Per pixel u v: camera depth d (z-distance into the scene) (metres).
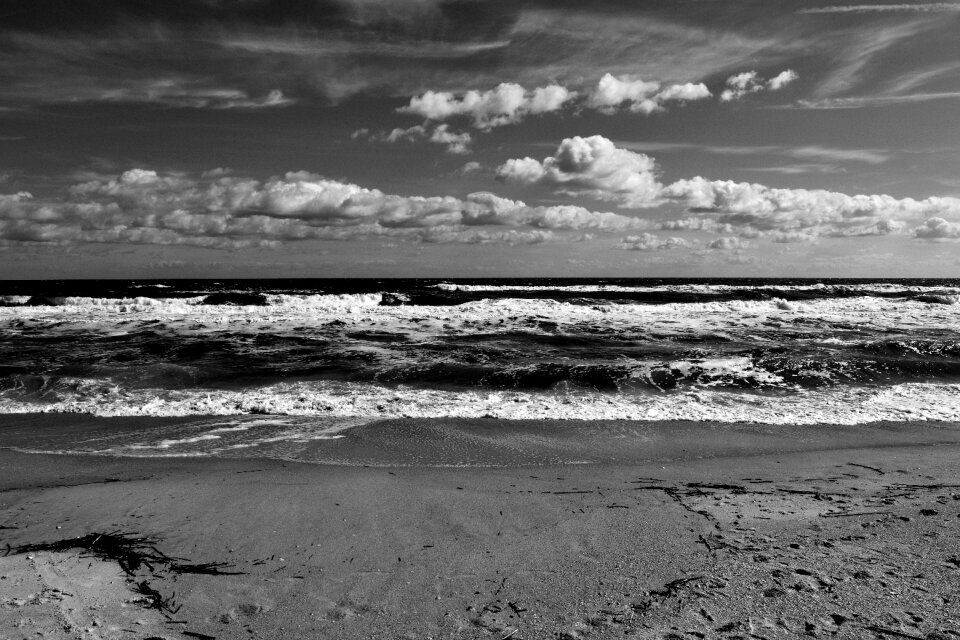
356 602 3.57
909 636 3.01
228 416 8.78
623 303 28.33
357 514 5.08
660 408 9.30
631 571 3.93
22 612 3.39
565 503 5.36
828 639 3.02
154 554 4.25
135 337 17.03
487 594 3.66
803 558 4.03
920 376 11.39
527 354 14.11
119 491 5.66
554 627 3.25
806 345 14.95
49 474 6.22
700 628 3.17
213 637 3.19
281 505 5.29
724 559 4.07
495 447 7.35
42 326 19.42
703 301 32.41
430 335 17.56
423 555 4.25
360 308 24.89
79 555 4.23
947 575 3.69
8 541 4.48
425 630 3.25
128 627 3.27
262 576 3.92
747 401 9.77
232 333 17.80
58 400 9.78
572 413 8.98
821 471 6.37
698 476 6.23
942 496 5.39
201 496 5.52
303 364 12.73
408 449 7.24
